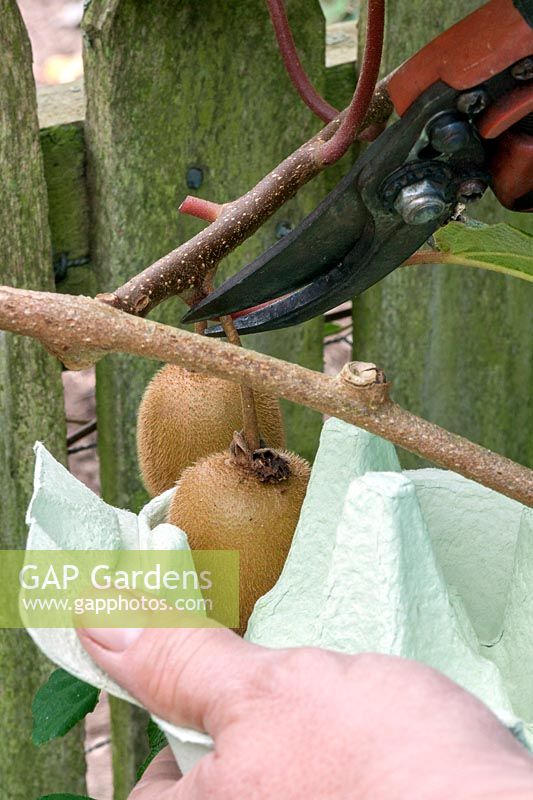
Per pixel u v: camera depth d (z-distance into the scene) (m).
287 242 0.47
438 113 0.43
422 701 0.43
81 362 0.45
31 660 0.79
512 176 0.44
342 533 0.48
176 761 0.50
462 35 0.42
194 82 0.70
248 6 0.70
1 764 0.83
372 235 0.46
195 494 0.53
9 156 0.68
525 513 0.51
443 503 0.54
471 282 0.85
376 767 0.41
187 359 0.45
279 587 0.52
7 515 0.74
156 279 0.50
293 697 0.43
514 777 0.40
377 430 0.46
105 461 0.79
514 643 0.51
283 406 0.83
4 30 0.66
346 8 1.22
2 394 0.72
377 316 0.84
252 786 0.43
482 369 0.89
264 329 0.51
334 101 0.78
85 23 0.68
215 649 0.45
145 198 0.72
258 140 0.73
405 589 0.48
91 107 0.70
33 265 0.70
